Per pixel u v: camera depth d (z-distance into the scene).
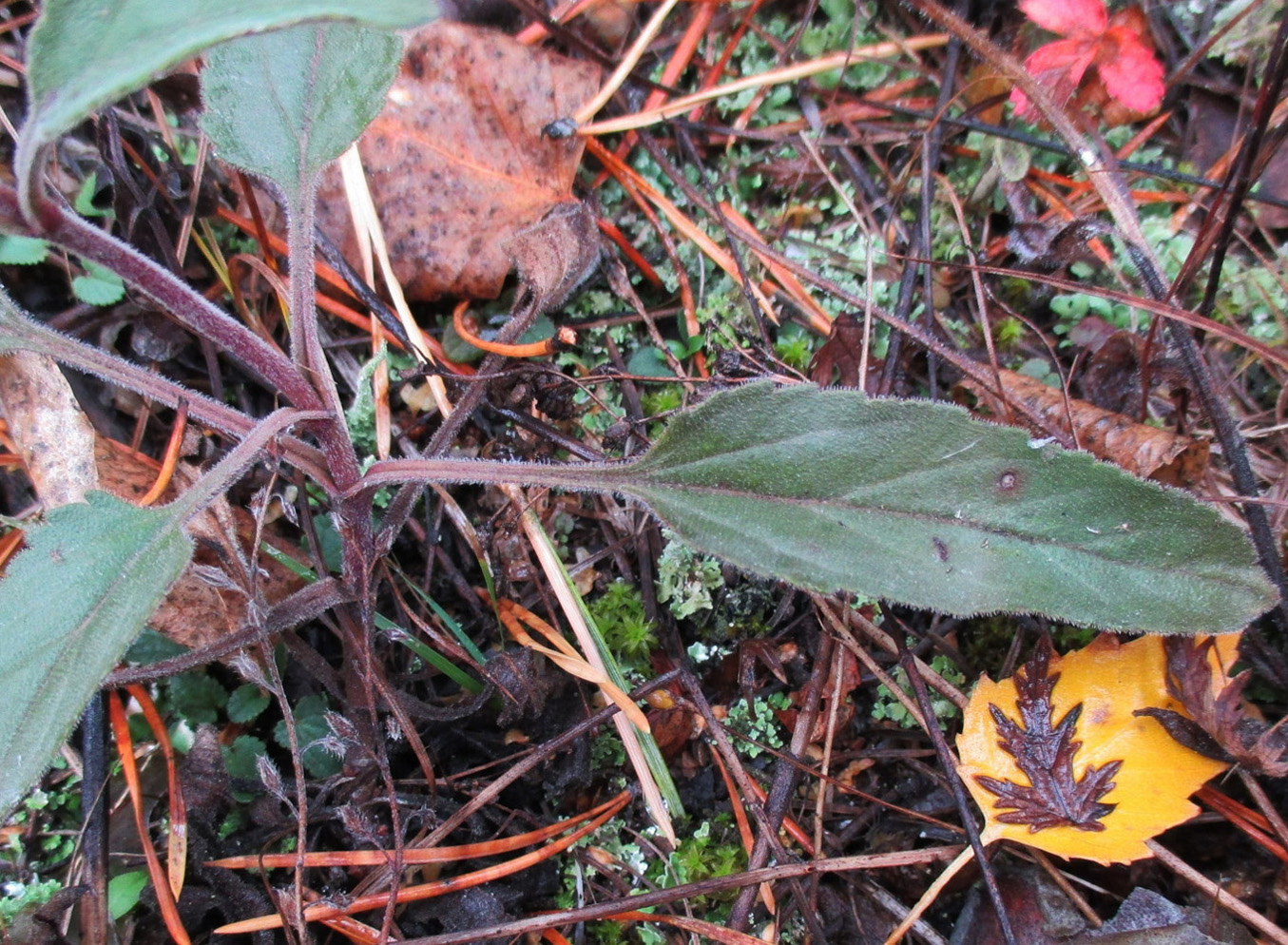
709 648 0.21
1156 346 0.21
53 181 0.21
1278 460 0.21
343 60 0.18
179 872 0.19
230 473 0.17
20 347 0.17
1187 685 0.18
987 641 0.20
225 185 0.22
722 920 0.20
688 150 0.23
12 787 0.15
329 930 0.19
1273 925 0.18
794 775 0.20
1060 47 0.22
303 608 0.18
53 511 0.16
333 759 0.20
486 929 0.18
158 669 0.18
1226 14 0.23
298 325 0.18
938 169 0.23
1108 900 0.19
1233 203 0.19
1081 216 0.22
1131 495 0.17
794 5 0.24
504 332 0.21
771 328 0.22
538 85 0.22
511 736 0.20
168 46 0.13
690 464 0.18
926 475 0.17
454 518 0.21
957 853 0.19
